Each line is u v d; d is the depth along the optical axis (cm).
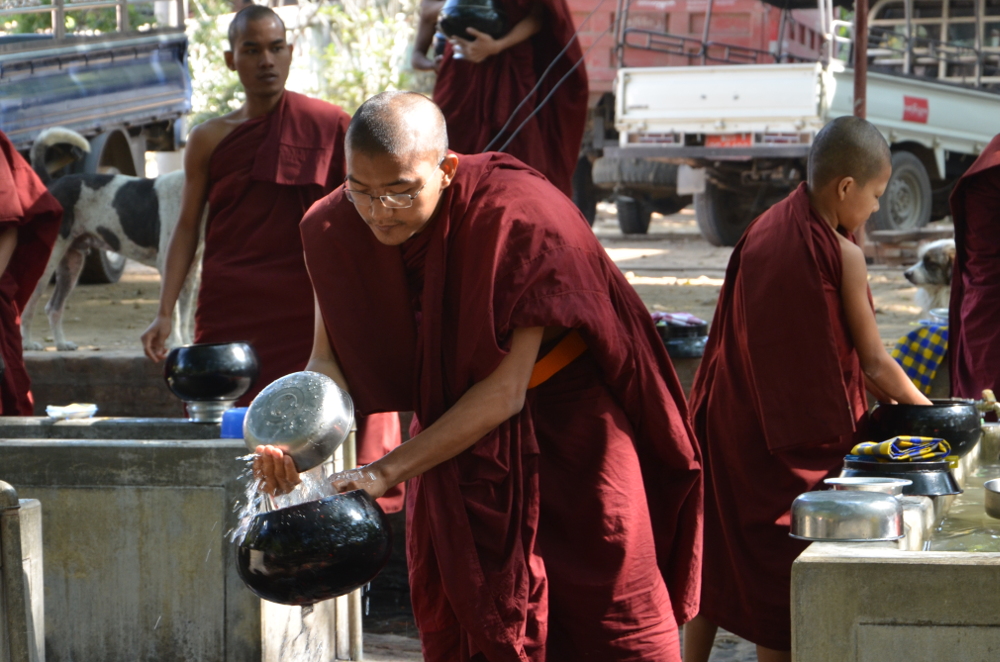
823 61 1491
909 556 246
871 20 1752
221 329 601
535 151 738
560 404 333
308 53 1831
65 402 827
